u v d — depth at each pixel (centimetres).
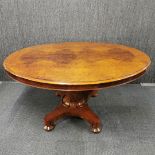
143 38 234
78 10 224
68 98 176
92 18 227
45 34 236
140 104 209
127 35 233
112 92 232
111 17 226
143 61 159
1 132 171
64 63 156
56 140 163
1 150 154
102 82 128
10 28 235
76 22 229
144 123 180
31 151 153
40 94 230
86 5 222
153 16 224
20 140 163
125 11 223
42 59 166
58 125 179
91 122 170
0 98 223
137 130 172
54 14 227
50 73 139
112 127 176
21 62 159
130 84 251
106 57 169
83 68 147
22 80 137
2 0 223
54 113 176
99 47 198
